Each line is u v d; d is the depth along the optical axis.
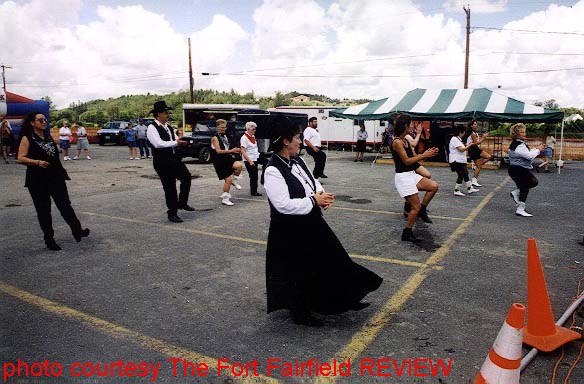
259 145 18.73
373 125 26.22
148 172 14.57
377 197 9.68
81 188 10.98
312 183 3.52
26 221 7.34
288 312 3.90
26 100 20.31
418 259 5.30
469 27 29.28
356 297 3.52
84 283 4.57
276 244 3.45
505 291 4.30
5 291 4.36
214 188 11.09
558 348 3.27
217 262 5.24
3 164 16.91
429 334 3.46
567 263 5.15
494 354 2.75
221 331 3.54
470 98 17.50
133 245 5.93
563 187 11.57
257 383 2.84
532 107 16.06
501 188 11.19
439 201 9.22
